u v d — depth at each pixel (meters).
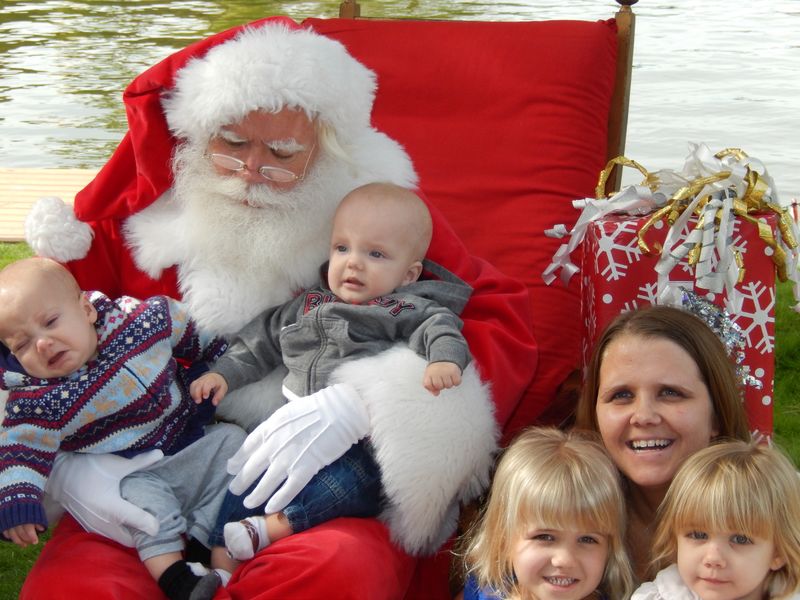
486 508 2.51
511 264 3.46
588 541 2.24
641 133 7.86
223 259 2.82
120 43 11.13
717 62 10.27
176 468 2.59
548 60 3.62
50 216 2.88
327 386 2.57
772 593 2.15
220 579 2.33
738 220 2.69
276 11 12.88
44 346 2.43
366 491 2.49
